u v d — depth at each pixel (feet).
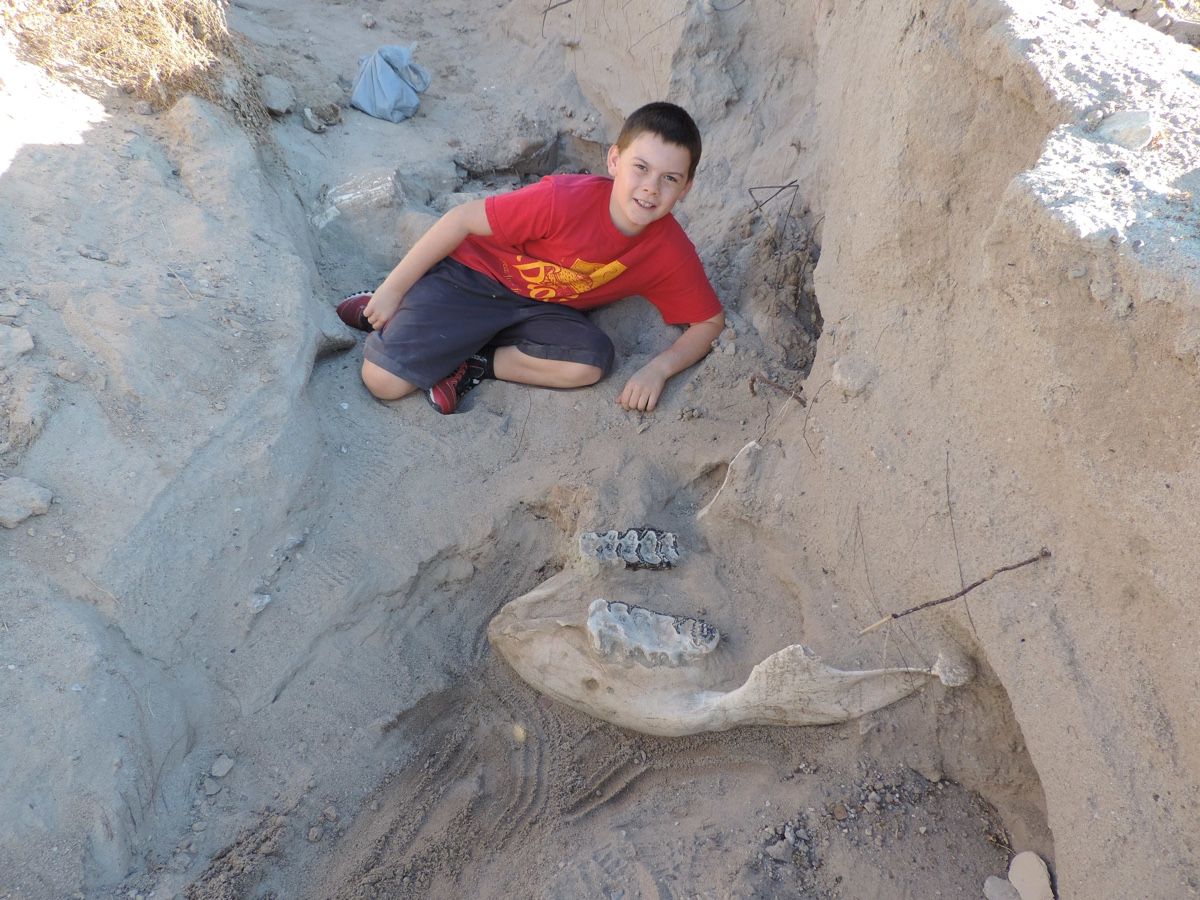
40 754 7.00
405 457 9.97
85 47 11.63
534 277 10.68
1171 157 5.97
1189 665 5.33
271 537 8.82
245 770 8.01
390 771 8.34
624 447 10.05
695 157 9.87
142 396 8.76
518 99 15.47
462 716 8.87
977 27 6.89
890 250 7.73
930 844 7.27
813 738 7.95
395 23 17.08
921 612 7.36
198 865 7.38
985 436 6.84
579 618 8.53
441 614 9.44
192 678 8.14
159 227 10.43
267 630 8.52
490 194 14.20
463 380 10.70
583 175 10.60
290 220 11.82
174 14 12.46
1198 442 5.19
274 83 13.83
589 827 7.93
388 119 14.74
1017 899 6.91
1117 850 5.67
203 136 11.54
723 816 7.70
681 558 8.93
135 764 7.36
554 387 10.80
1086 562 6.08
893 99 7.86
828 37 11.46
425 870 7.75
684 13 13.07
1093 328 5.69
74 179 10.42
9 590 7.52
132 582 7.91
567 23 15.49
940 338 7.32
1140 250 5.36
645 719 8.20
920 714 7.51
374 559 9.18
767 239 11.52
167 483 8.36
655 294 10.90
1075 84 6.38
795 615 8.32
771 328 10.74
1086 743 5.95
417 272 10.68
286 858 7.62
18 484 7.90
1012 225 6.05
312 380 10.36
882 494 7.66
